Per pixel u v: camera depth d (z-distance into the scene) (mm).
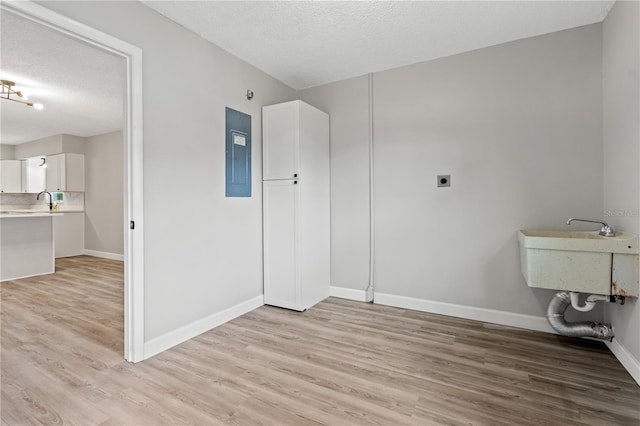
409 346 2311
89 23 1811
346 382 1849
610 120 2203
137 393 1742
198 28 2432
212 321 2646
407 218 3113
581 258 2014
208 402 1666
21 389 1778
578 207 2436
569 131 2457
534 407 1616
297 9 2203
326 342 2381
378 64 3082
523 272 2375
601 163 2357
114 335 2504
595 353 2186
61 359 2115
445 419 1532
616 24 2096
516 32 2510
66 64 2982
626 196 1958
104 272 4828
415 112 3059
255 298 3139
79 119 4949
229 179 2822
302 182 3057
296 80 3461
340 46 2730
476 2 2133
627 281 1890
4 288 3924
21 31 2383
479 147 2781
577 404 1636
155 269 2201
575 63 2434
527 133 2598
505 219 2689
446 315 2936
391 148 3182
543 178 2547
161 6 2143
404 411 1593
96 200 6188
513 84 2645
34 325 2709
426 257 3025
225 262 2785
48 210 6109
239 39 2600
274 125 3133
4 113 4598
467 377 1896
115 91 3686
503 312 2709
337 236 3504
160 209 2229
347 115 3420
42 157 6395
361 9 2211
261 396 1718
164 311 2264
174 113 2320
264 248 3230
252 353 2205
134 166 2049
